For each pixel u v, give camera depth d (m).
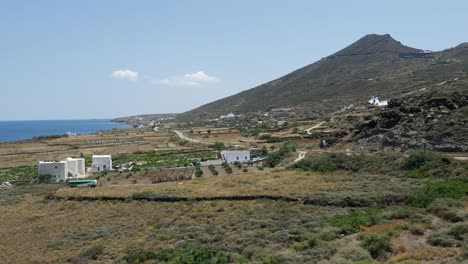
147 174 82.00
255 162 89.38
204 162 95.00
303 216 35.41
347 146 72.50
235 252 26.41
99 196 58.50
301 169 64.25
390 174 50.56
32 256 35.62
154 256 29.55
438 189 37.25
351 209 36.34
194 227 37.12
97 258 32.66
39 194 67.81
